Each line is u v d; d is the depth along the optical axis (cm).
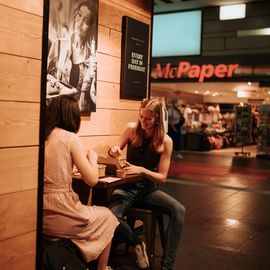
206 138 1490
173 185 777
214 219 532
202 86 1645
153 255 332
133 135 350
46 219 254
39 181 236
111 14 375
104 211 280
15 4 216
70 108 268
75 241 261
